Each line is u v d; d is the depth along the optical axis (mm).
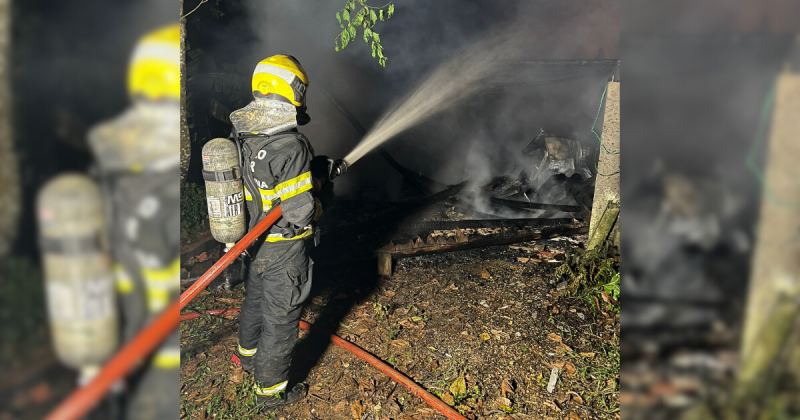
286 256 2807
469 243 5336
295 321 2926
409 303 4320
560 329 3875
